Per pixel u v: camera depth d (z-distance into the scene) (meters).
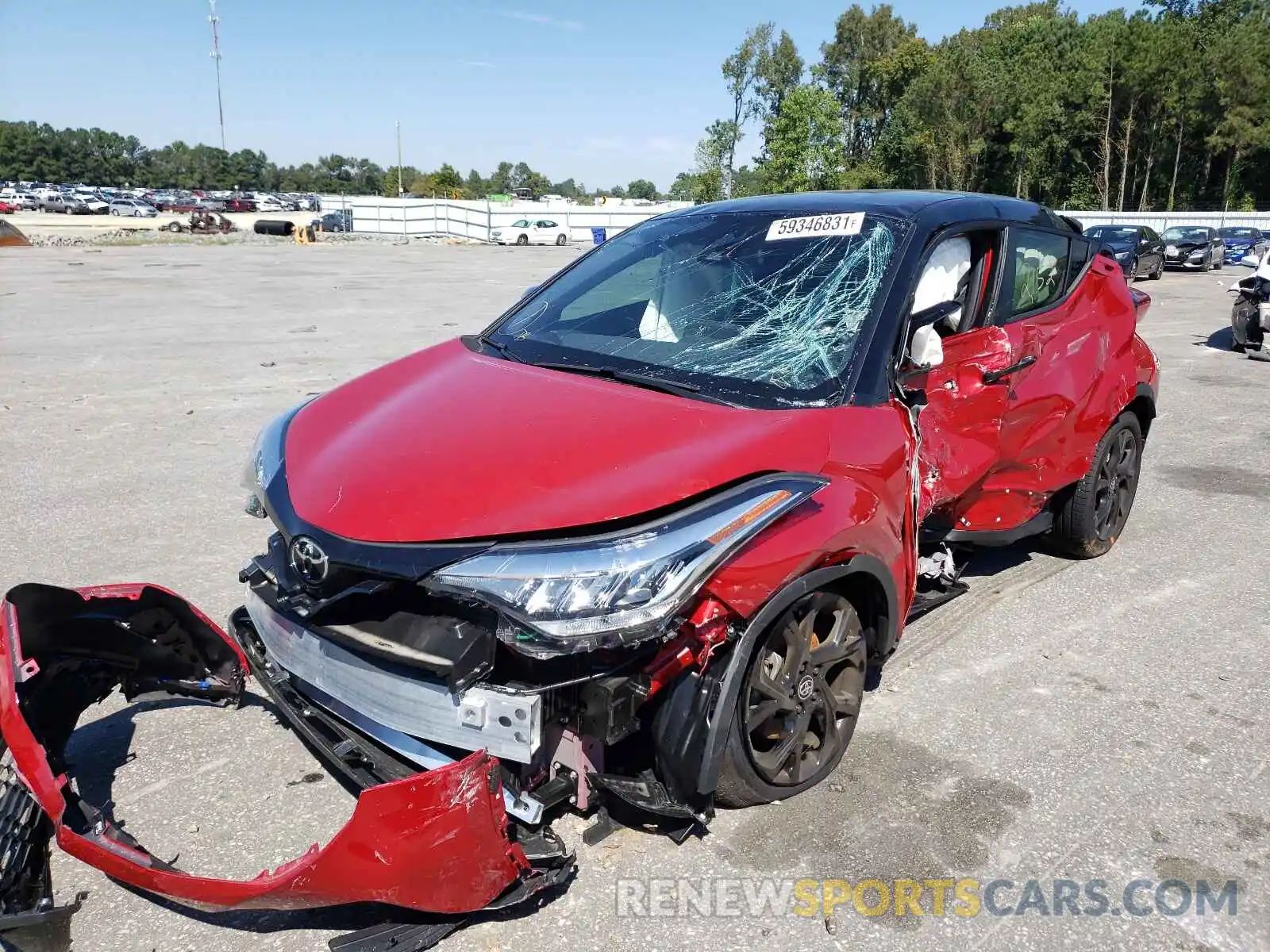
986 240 3.81
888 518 2.87
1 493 5.80
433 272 25.91
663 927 2.41
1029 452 4.11
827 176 66.00
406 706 2.35
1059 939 2.41
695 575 2.22
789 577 2.50
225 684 3.13
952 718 3.48
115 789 2.94
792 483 2.50
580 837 2.73
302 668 2.59
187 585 4.44
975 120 64.19
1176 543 5.40
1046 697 3.65
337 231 51.41
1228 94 55.56
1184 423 8.42
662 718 2.45
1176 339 13.60
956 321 3.71
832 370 2.97
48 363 10.25
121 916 2.44
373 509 2.39
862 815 2.88
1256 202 60.38
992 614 4.42
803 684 2.78
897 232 3.38
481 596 2.19
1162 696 3.68
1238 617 4.43
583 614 2.14
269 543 2.84
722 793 2.75
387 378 3.27
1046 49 68.38
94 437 7.20
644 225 4.07
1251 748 3.32
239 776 3.02
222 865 2.61
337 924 2.42
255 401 8.55
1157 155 61.38
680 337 3.23
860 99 87.50
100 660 2.86
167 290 18.91
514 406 2.77
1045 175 65.25
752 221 3.72
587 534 2.26
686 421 2.63
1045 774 3.13
